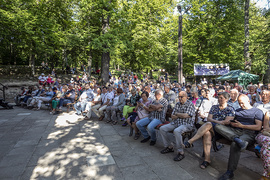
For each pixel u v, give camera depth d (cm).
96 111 689
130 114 496
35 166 312
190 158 349
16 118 704
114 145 418
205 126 313
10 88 1600
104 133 514
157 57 2531
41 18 1688
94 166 311
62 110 916
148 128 407
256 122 286
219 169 303
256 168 303
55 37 1789
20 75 2217
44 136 481
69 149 390
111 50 1730
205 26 2095
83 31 1845
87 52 2392
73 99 859
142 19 2198
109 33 1705
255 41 1244
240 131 303
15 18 1381
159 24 2295
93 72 3316
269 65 1694
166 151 373
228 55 2214
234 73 1720
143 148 400
